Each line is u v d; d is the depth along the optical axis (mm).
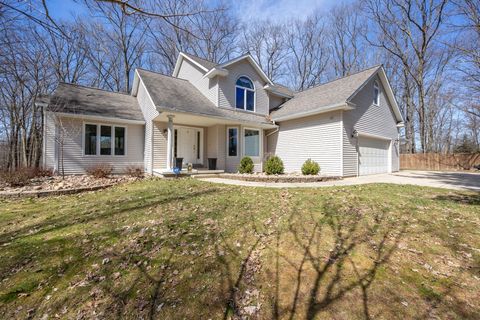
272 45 26234
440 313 2043
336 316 2021
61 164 10289
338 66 26766
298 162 12758
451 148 26266
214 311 2127
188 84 14344
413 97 22859
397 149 15391
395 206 5227
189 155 13031
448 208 5105
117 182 8820
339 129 10977
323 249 3213
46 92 12602
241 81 13656
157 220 4426
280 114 13484
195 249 3279
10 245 3508
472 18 9836
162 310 2152
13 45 5266
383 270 2695
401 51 21266
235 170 12789
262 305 2186
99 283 2576
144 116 12414
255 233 3781
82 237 3752
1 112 13188
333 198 5969
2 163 13289
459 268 2744
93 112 10922
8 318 2135
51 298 2369
